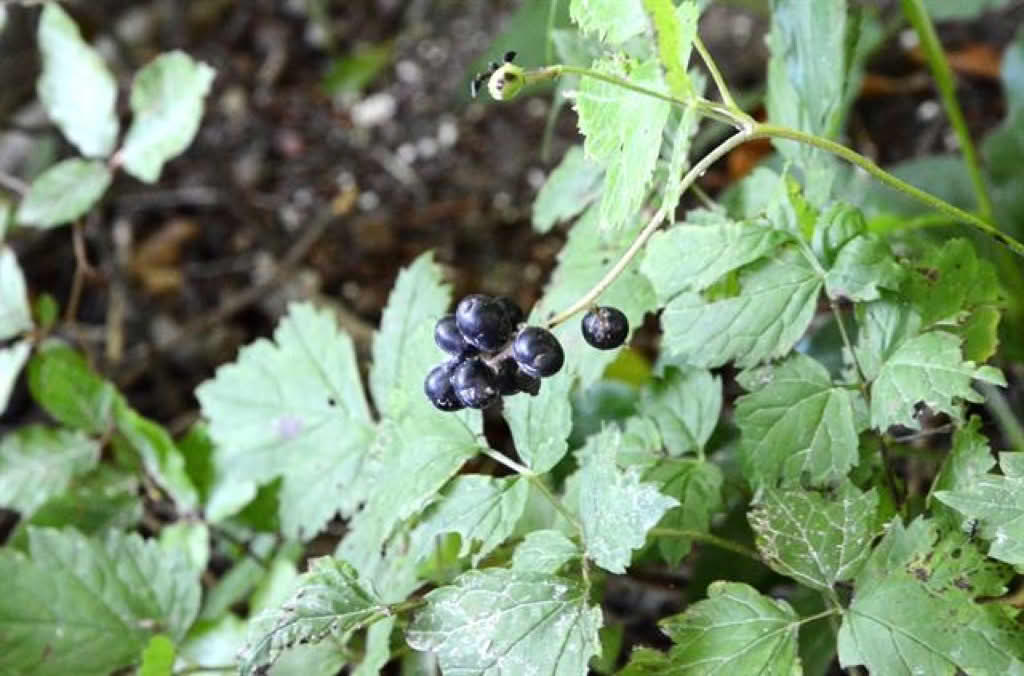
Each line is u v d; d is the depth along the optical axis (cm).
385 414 49
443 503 43
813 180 44
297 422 51
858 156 38
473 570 40
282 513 50
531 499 45
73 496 54
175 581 50
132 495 54
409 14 94
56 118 57
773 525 40
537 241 77
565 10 52
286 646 40
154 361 72
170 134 56
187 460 55
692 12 37
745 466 42
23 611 49
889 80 79
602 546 39
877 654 38
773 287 43
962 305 42
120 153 56
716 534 48
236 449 51
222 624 50
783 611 39
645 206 47
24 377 72
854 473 43
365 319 74
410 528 46
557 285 47
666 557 43
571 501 44
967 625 37
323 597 40
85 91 57
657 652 39
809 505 40
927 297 42
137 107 56
